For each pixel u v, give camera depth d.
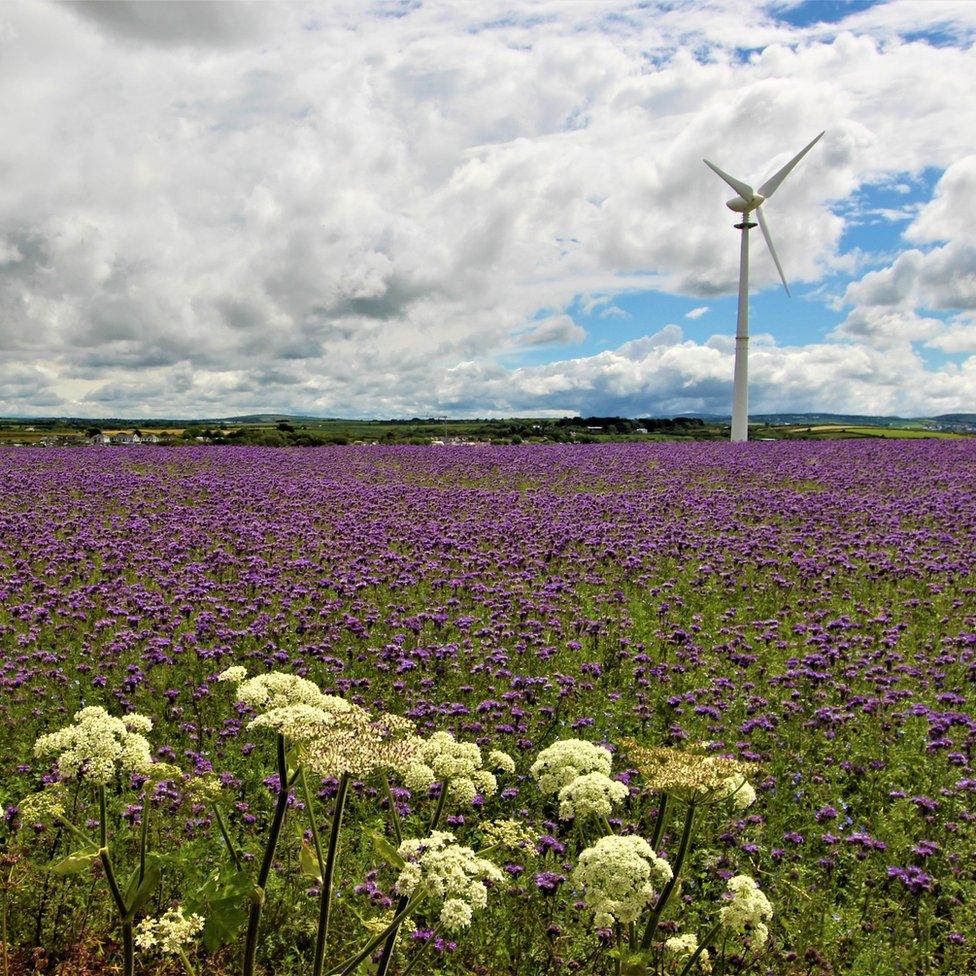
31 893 6.57
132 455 51.75
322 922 4.65
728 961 6.26
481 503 32.41
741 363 69.56
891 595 19.39
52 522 26.59
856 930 7.11
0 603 17.38
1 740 10.57
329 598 18.64
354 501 32.31
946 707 12.74
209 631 15.20
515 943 6.63
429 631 16.23
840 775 10.34
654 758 5.79
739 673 14.05
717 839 8.27
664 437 85.12
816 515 29.03
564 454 53.72
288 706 4.94
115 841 7.61
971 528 26.41
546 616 17.03
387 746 4.99
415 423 127.00
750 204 67.56
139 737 5.14
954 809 9.31
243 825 8.32
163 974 5.97
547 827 8.35
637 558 22.30
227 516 28.34
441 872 4.66
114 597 17.39
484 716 11.75
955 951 6.96
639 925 6.59
